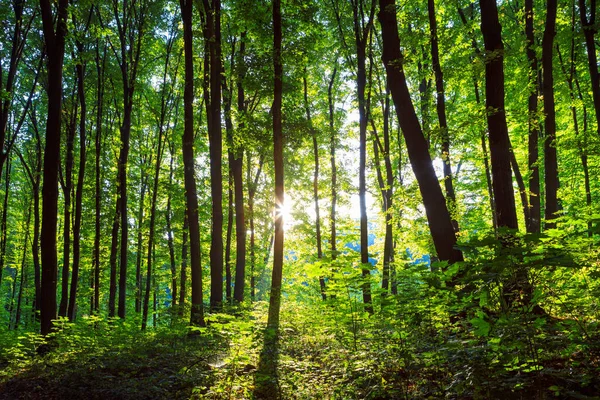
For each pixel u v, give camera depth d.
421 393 4.79
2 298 38.91
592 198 20.03
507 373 4.48
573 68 16.44
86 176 25.44
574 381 3.91
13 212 34.06
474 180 21.38
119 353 9.30
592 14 13.30
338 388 5.66
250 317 12.54
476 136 15.53
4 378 8.41
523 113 14.50
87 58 16.80
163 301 35.28
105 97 21.50
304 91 22.67
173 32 21.36
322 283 20.94
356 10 17.39
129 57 19.97
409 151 8.90
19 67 21.72
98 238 20.12
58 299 35.97
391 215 18.81
